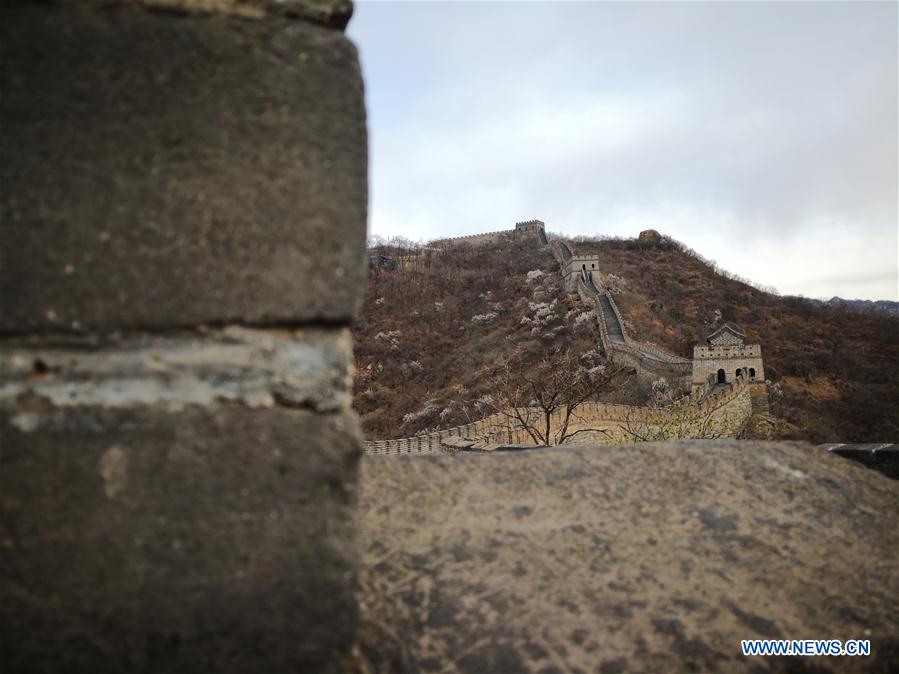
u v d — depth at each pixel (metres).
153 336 0.97
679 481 1.81
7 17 0.96
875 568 1.51
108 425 0.94
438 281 56.78
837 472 1.89
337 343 1.04
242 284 0.99
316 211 1.02
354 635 0.99
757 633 1.32
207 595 0.95
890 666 1.26
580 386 23.36
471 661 1.24
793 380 42.16
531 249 67.62
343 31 1.11
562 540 1.57
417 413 32.47
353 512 1.00
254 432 0.98
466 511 1.68
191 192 0.98
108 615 0.92
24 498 0.92
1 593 0.91
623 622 1.34
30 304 0.94
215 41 1.00
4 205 0.94
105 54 0.97
